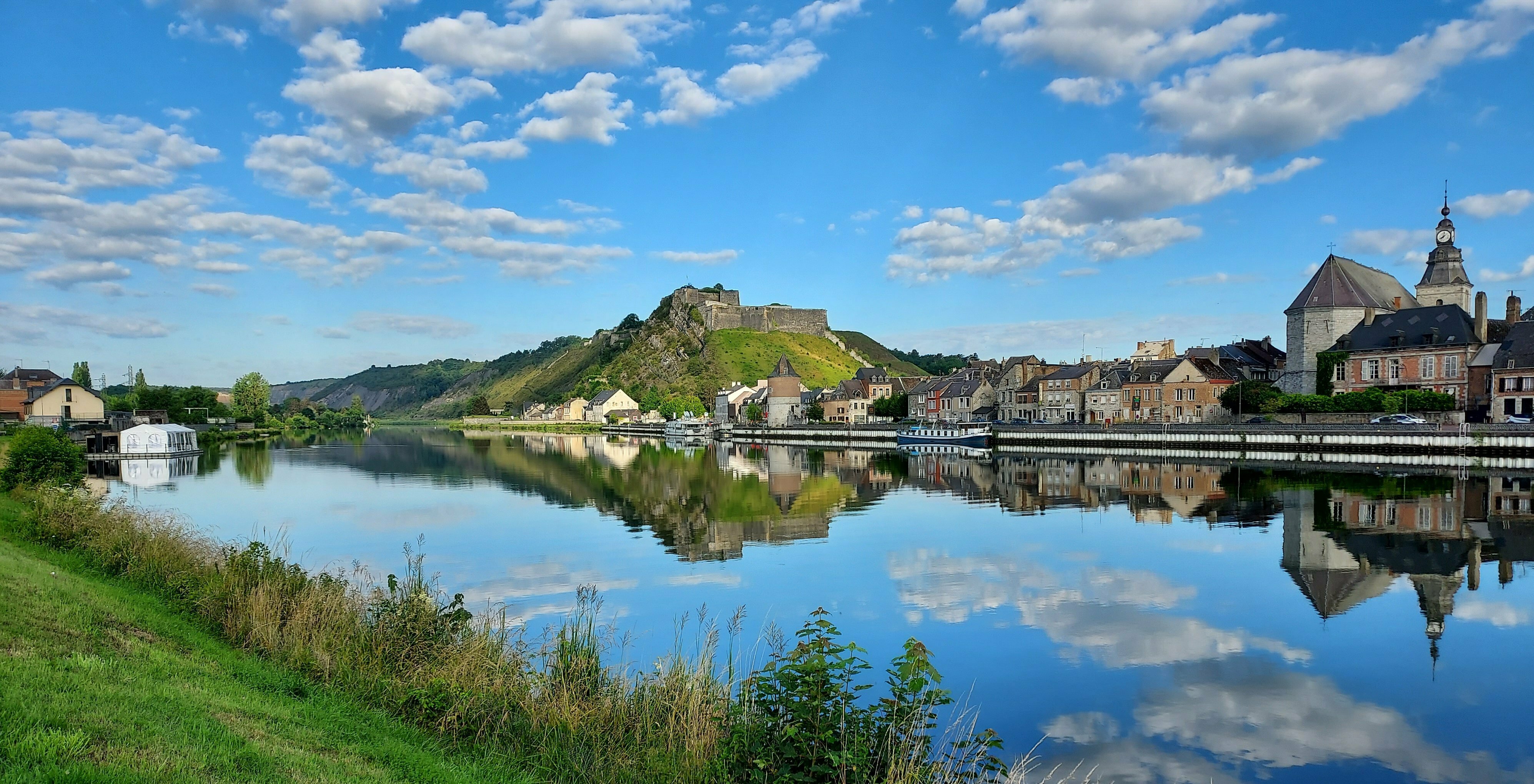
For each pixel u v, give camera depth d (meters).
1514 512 51.00
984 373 158.00
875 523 49.56
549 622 27.59
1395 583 33.00
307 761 12.16
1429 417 90.19
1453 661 23.98
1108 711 20.58
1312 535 43.75
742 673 22.22
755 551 40.28
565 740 15.40
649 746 15.08
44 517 30.31
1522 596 30.81
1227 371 120.88
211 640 18.98
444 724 15.68
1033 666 23.67
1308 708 20.72
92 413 127.75
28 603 17.05
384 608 20.31
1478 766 17.89
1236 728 19.58
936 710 20.53
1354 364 107.38
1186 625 27.44
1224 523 47.75
